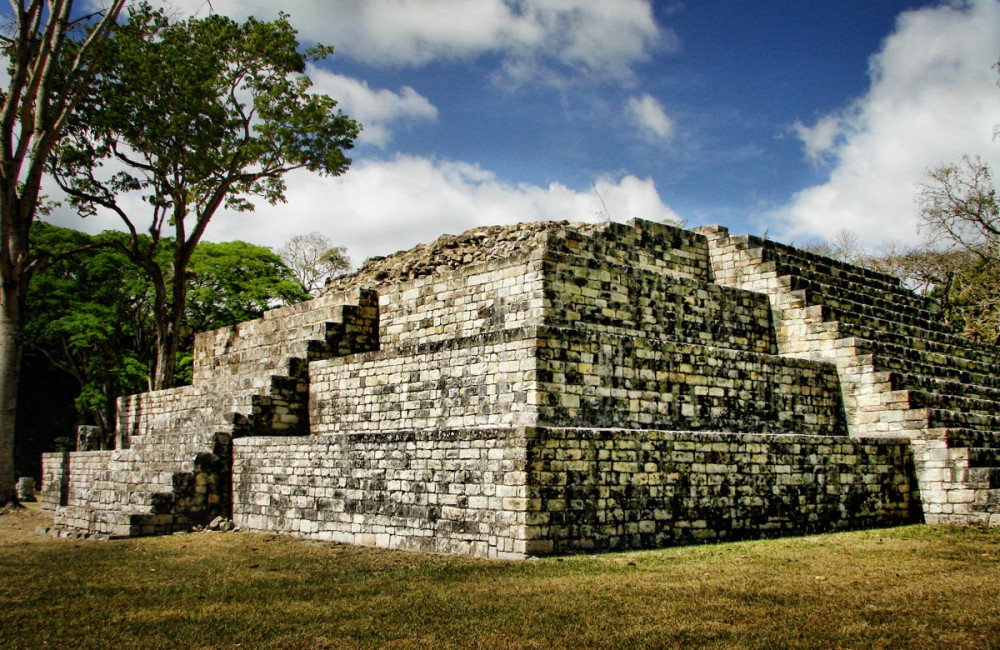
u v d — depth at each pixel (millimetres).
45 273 42531
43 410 48750
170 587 12531
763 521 18859
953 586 12023
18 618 10461
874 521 21359
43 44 28297
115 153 33156
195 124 32969
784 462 19609
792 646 8734
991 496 20969
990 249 46219
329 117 34750
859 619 9898
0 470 27844
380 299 26828
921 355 27531
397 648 8836
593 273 22094
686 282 24344
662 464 17266
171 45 32188
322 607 10867
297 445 20453
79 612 10766
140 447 27172
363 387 22984
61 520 22312
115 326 44031
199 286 46625
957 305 47375
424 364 21047
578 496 15820
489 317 22469
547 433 15578
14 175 28016
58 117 29203
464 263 30531
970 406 25359
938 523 22016
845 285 30375
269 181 35906
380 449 18188
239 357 31375
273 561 15234
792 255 29484
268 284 48031
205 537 19438
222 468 22375
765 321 26562
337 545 17734
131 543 18391
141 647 9047
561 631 9398
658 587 11906
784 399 22922
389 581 12781
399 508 17547
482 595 11445
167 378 35094
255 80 33969
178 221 35469
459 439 16500
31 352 45219
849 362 24750
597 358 18922
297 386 24875
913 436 22922
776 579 12586
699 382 20828
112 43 31375
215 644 9117
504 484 15492
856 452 21312
